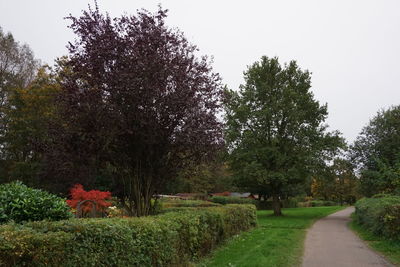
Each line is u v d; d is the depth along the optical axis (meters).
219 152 10.77
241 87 31.62
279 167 29.50
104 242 5.04
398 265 8.56
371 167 29.05
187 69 10.00
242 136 29.98
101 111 8.50
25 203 6.34
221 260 8.68
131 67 8.76
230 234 12.84
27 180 28.81
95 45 9.09
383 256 9.81
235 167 31.41
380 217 13.06
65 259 4.19
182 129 9.25
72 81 9.23
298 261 8.96
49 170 10.02
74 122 8.98
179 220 7.89
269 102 30.27
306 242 12.76
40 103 30.62
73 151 9.15
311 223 22.38
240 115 29.94
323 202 62.72
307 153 28.83
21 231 3.90
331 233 16.19
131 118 9.01
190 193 56.16
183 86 9.27
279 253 9.78
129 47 9.19
